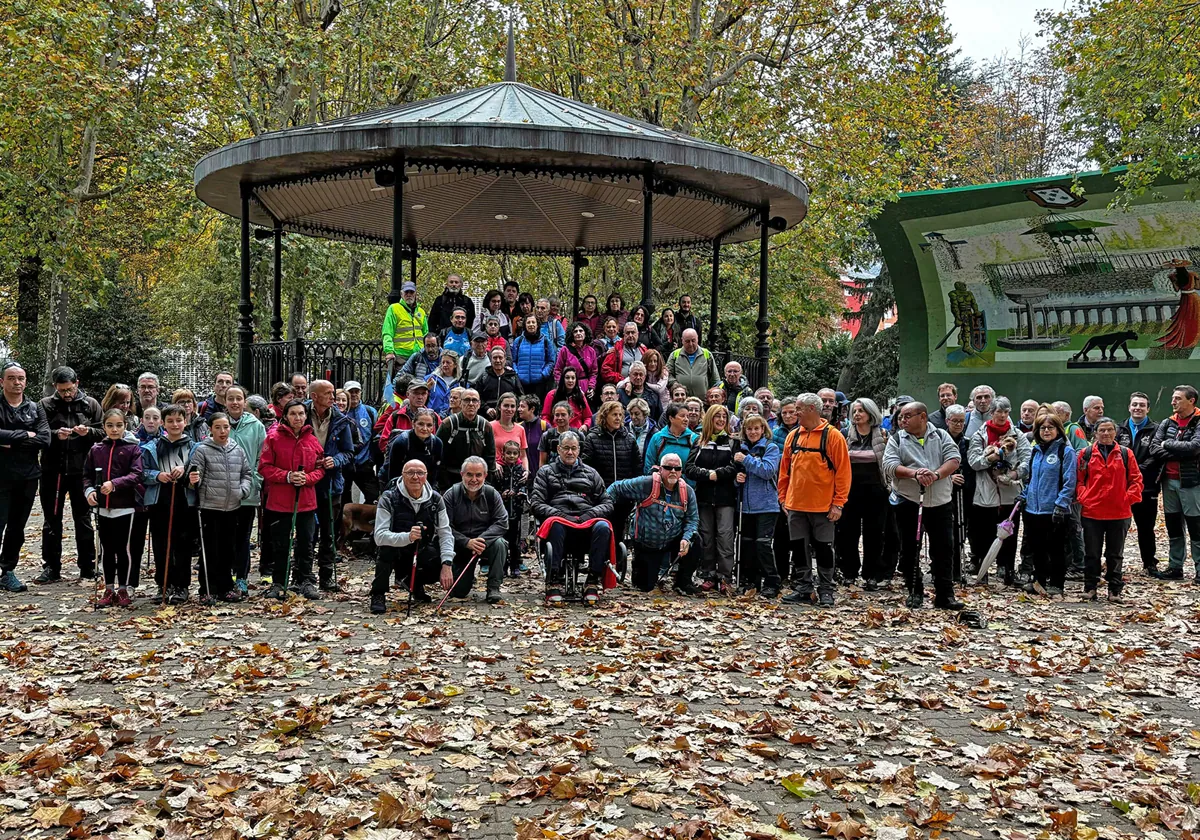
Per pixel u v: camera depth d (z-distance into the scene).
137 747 5.06
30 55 19.05
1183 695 6.63
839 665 6.96
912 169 28.17
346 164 12.73
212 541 8.78
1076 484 10.25
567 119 13.19
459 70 24.44
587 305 14.17
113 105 20.44
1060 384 27.08
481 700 5.94
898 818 4.43
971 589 10.51
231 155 12.68
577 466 9.49
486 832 4.18
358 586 9.83
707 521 9.92
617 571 9.63
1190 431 11.55
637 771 4.87
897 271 29.09
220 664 6.67
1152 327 25.28
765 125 24.45
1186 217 23.88
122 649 7.08
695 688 6.31
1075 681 6.88
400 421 10.77
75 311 31.55
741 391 13.05
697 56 22.30
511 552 10.49
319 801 4.43
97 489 8.64
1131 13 19.03
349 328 27.75
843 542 10.61
